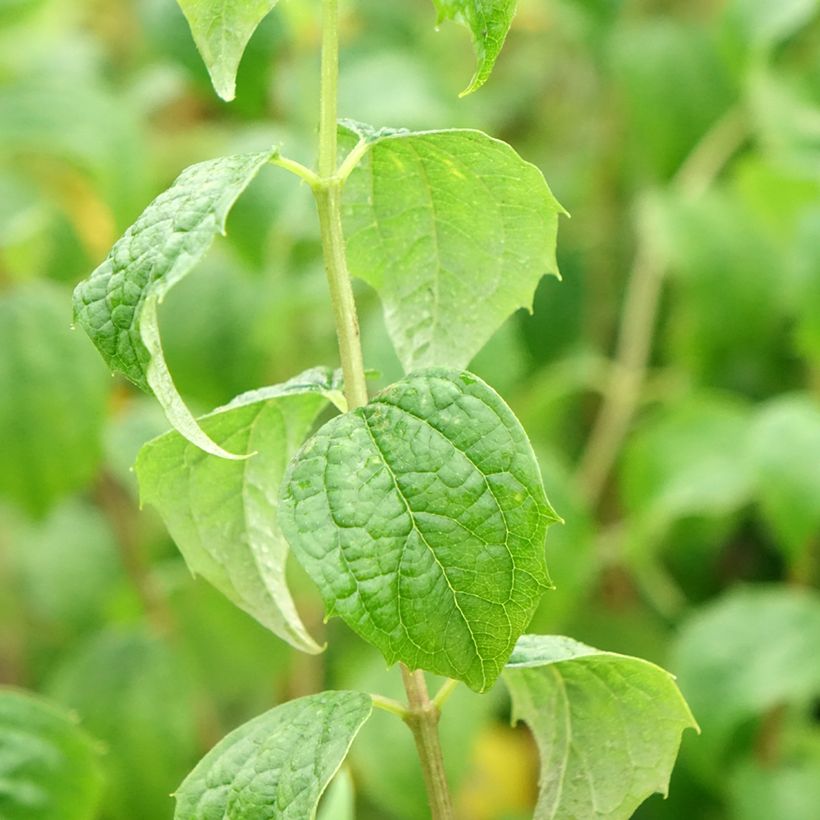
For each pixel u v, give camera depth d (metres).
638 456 1.04
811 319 0.95
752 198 1.07
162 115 1.35
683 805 1.02
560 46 1.35
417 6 1.40
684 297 1.14
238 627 1.03
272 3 0.54
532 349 1.20
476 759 1.12
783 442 0.92
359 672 0.98
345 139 0.57
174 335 0.99
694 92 1.16
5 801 0.70
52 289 0.96
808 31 1.24
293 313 1.10
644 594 1.17
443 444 0.54
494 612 0.54
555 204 0.57
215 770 0.56
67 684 0.97
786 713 1.00
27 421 0.94
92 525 1.16
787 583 1.18
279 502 0.54
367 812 1.07
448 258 0.58
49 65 1.07
